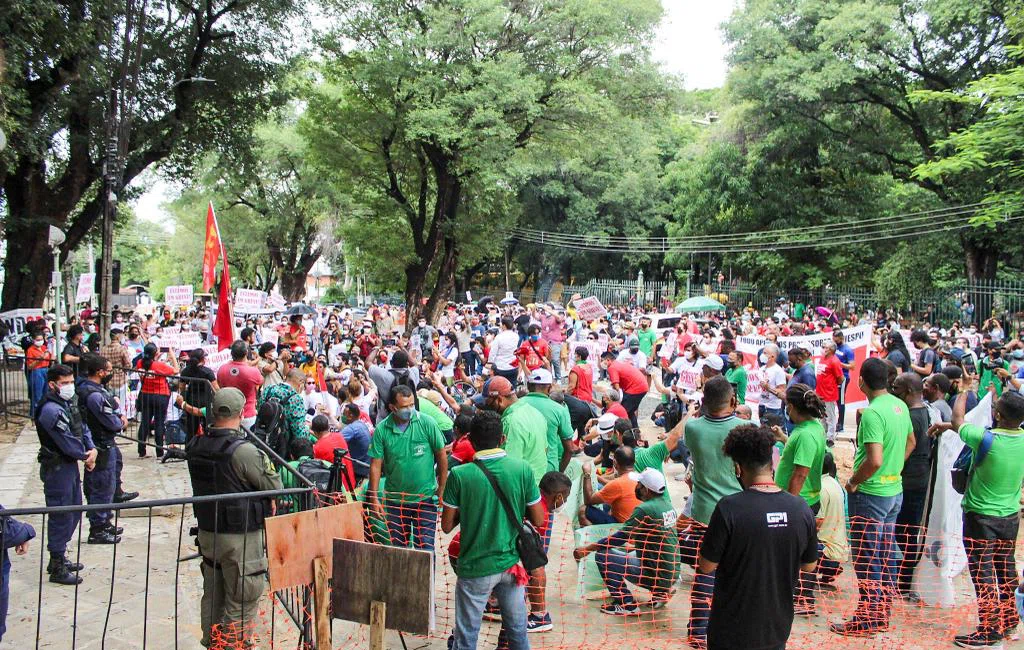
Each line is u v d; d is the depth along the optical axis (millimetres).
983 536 5766
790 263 37531
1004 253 34281
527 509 4770
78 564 6734
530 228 51375
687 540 6281
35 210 20594
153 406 11297
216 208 46812
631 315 29797
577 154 32125
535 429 6445
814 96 30266
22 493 9438
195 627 5898
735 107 36750
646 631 5898
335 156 30969
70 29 16828
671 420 11820
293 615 5645
